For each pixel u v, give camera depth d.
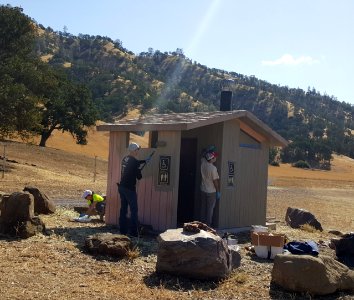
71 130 66.38
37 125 38.25
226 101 14.53
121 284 7.38
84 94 66.88
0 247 8.97
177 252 7.82
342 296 7.36
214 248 7.84
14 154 43.94
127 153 12.72
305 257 7.43
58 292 6.65
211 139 12.85
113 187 12.93
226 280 7.82
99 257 8.80
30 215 10.17
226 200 12.84
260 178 14.02
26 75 41.28
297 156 140.12
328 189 56.72
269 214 22.98
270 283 7.73
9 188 22.23
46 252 8.84
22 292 6.49
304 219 15.69
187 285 7.57
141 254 9.25
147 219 12.12
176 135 11.66
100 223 13.12
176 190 11.61
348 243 10.00
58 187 25.70
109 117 138.50
